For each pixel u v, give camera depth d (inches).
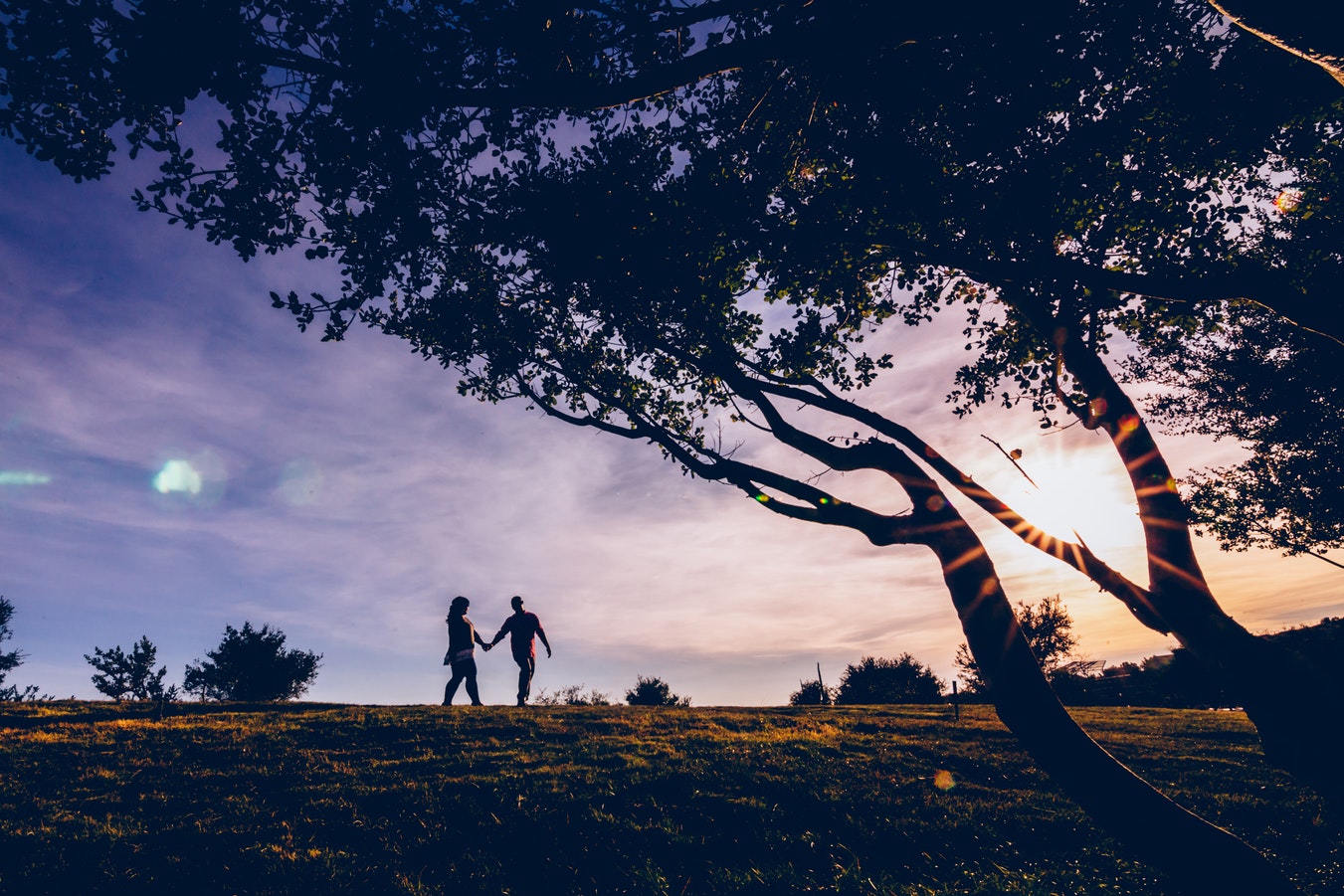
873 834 327.3
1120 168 257.3
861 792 391.2
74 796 344.5
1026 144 242.2
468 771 409.4
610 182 229.6
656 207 229.8
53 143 197.3
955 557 181.8
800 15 193.8
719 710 738.2
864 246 260.7
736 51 177.2
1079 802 156.9
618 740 508.7
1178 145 257.9
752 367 225.8
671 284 227.9
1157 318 329.4
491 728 534.9
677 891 265.3
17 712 574.9
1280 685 152.2
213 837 292.2
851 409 204.4
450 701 657.6
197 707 667.4
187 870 260.1
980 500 183.8
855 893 261.1
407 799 349.4
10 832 286.7
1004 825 347.6
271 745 466.0
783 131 256.1
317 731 511.8
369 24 187.9
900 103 236.5
